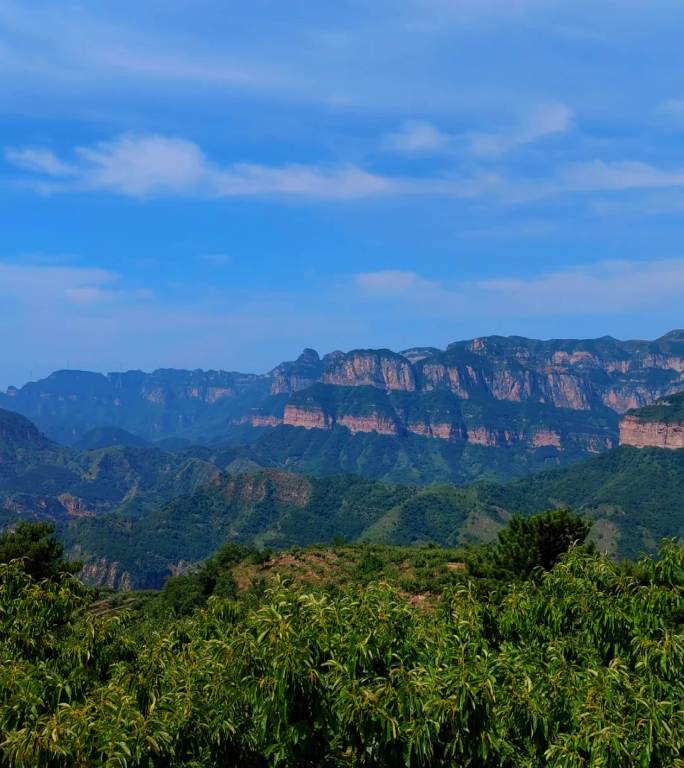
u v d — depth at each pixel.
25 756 13.45
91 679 18.55
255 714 15.52
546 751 15.73
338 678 15.18
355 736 15.34
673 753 15.11
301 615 16.47
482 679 15.44
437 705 14.79
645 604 20.48
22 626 19.91
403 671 15.44
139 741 14.15
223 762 15.83
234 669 15.70
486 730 15.12
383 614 17.14
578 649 20.23
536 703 16.62
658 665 18.09
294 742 14.86
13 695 15.67
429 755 14.65
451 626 20.44
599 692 16.12
